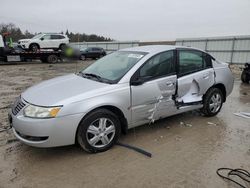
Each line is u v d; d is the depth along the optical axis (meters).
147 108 4.17
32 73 13.59
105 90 3.70
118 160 3.54
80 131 3.53
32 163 3.44
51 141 3.35
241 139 4.34
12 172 3.21
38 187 2.93
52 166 3.37
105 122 3.72
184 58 4.73
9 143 4.04
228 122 5.21
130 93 3.90
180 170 3.31
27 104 3.46
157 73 4.30
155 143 4.11
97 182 3.03
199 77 4.91
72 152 3.75
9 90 8.50
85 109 3.48
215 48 27.06
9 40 20.28
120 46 39.06
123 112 3.88
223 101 5.68
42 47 20.83
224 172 3.28
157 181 3.07
